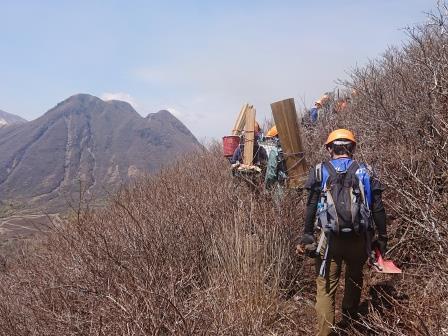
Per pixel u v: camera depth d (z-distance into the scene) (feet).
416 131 12.96
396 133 13.78
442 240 8.91
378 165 12.63
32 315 11.89
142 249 12.90
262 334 10.23
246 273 11.62
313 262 14.44
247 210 14.35
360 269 10.54
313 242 10.62
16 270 15.06
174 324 9.18
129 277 11.35
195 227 14.15
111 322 9.45
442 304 8.46
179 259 13.05
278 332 10.88
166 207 16.07
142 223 14.23
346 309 10.92
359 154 14.65
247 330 9.84
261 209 14.62
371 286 12.21
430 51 13.50
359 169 10.28
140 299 10.12
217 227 14.02
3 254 15.44
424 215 9.34
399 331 8.36
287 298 12.72
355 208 9.81
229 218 14.47
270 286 12.30
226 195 16.38
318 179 10.57
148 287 10.44
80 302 11.63
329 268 10.29
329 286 10.39
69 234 14.97
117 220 16.22
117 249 12.97
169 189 19.26
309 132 21.25
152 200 18.17
